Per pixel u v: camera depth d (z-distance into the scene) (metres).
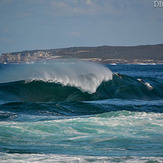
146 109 67.19
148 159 25.77
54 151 28.92
